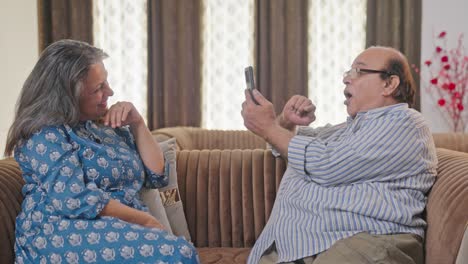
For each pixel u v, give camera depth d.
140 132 1.85
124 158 1.71
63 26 4.20
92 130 1.72
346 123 2.02
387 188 1.69
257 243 1.87
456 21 4.38
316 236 1.67
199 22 4.27
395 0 4.24
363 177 1.71
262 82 4.32
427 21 4.39
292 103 2.12
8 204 1.63
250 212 2.21
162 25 4.25
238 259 2.01
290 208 1.81
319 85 4.38
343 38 4.33
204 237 2.23
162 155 1.90
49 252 1.49
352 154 1.68
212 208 2.23
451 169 1.75
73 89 1.58
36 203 1.55
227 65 4.36
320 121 4.40
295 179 1.89
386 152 1.67
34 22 4.09
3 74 3.68
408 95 1.91
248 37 4.33
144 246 1.48
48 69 1.58
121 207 1.57
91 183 1.56
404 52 4.30
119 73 4.32
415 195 1.72
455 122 4.43
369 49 1.94
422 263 1.67
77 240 1.48
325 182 1.74
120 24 4.28
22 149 1.56
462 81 4.41
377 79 1.87
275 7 4.23
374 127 1.72
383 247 1.57
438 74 4.43
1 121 3.67
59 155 1.52
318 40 4.35
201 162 2.27
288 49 4.27
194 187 2.24
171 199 2.09
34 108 1.56
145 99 4.33
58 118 1.55
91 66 1.62
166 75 4.27
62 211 1.50
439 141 3.53
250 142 4.05
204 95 4.34
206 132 4.07
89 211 1.50
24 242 1.52
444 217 1.57
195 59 4.30
